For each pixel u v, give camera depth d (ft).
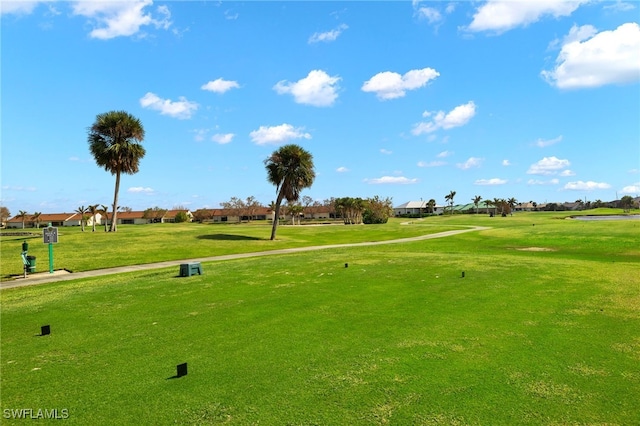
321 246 109.09
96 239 119.34
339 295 39.29
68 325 30.94
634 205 529.45
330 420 16.16
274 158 138.41
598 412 16.42
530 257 69.67
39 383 20.22
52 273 65.57
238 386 19.47
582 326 27.66
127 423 16.29
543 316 30.35
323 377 20.27
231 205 453.99
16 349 25.50
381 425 15.74
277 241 128.16
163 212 438.81
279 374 20.77
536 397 17.74
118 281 51.80
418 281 45.70
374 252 80.94
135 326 30.19
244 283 47.29
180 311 34.47
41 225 419.95
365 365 21.68
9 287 52.06
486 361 21.85
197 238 127.95
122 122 140.36
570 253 81.46
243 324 30.04
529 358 22.15
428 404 17.29
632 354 22.47
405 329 27.91
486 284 43.14
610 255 77.15
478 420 15.97
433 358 22.45
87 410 17.42
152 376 20.81
